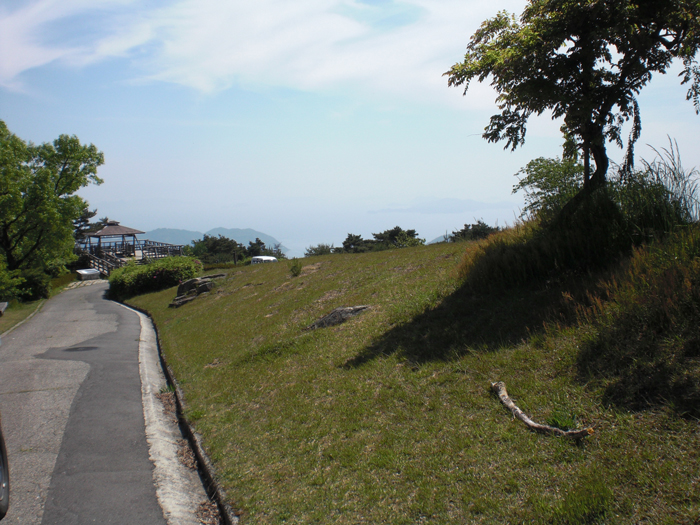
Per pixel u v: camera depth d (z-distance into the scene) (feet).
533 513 10.37
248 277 82.58
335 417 18.71
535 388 15.38
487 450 13.30
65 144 138.62
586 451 11.76
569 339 17.06
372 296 36.06
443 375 18.79
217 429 21.24
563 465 11.62
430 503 11.92
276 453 17.35
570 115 24.43
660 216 21.54
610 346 15.20
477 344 20.22
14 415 25.43
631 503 9.72
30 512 15.08
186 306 75.00
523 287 24.25
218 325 49.11
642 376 13.34
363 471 14.38
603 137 25.89
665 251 18.16
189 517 14.90
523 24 27.14
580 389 14.25
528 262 24.75
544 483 11.27
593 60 24.30
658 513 9.27
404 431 15.99
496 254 27.25
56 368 37.19
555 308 20.02
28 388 31.09
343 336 28.78
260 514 13.62
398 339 24.59
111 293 123.54
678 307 14.49
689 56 25.05
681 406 11.71
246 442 19.04
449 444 14.29
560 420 13.02
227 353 35.53
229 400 24.77
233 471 16.79
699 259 16.26
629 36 22.91
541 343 17.76
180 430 23.77
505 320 21.40
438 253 48.03
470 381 17.56
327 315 34.71
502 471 12.24
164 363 39.22
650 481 10.09
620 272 19.45
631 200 23.00
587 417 12.98
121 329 62.28
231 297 68.33
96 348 47.09
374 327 27.99
